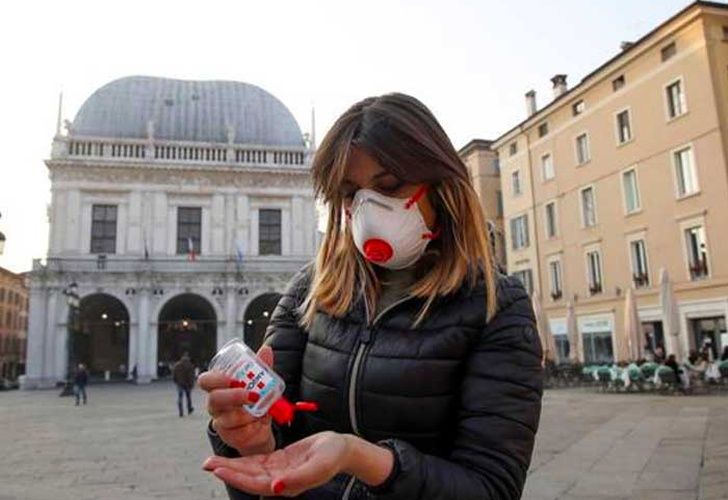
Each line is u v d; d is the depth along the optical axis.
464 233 1.58
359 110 1.60
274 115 49.19
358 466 1.12
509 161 39.44
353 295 1.66
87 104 46.09
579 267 32.56
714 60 25.11
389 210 1.53
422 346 1.51
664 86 27.19
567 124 33.75
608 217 30.52
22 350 79.88
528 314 1.55
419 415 1.47
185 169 42.22
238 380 1.29
